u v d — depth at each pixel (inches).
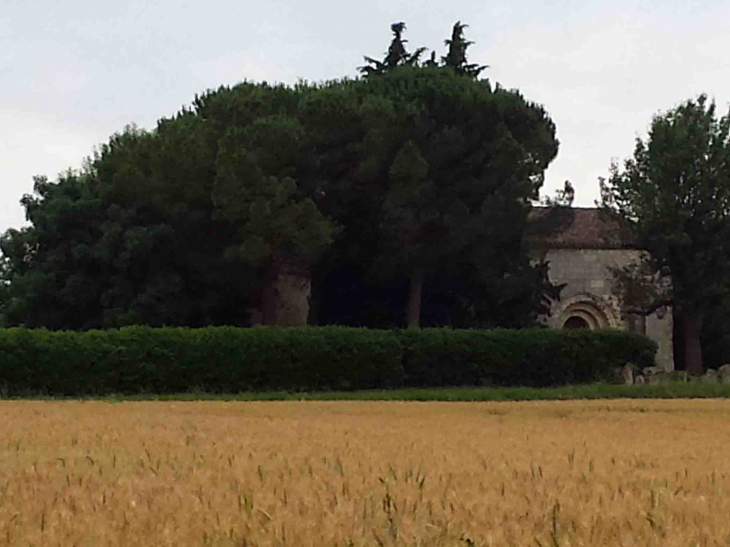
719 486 395.2
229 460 466.6
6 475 416.2
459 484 386.0
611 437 690.2
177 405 1087.6
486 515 311.4
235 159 1457.9
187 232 1610.5
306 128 1581.0
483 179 1624.0
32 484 385.1
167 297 1592.0
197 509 315.6
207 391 1381.6
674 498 352.8
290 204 1489.9
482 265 1628.9
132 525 290.7
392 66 2235.5
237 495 343.9
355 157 1596.9
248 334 1406.3
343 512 308.8
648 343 1576.0
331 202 1627.7
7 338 1320.1
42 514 305.0
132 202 1656.0
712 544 272.8
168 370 1370.6
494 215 1584.6
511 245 1670.8
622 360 1560.0
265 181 1465.3
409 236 1595.7
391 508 319.3
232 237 1584.6
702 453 560.4
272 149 1514.5
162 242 1616.6
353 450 532.1
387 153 1584.6
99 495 350.9
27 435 632.4
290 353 1412.4
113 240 1606.8
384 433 677.3
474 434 689.0
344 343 1437.0
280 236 1481.3
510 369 1514.5
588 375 1549.0
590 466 456.1
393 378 1462.8
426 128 1608.0
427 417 912.9
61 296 1662.2
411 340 1476.4
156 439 603.8
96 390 1344.7
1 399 1259.8
